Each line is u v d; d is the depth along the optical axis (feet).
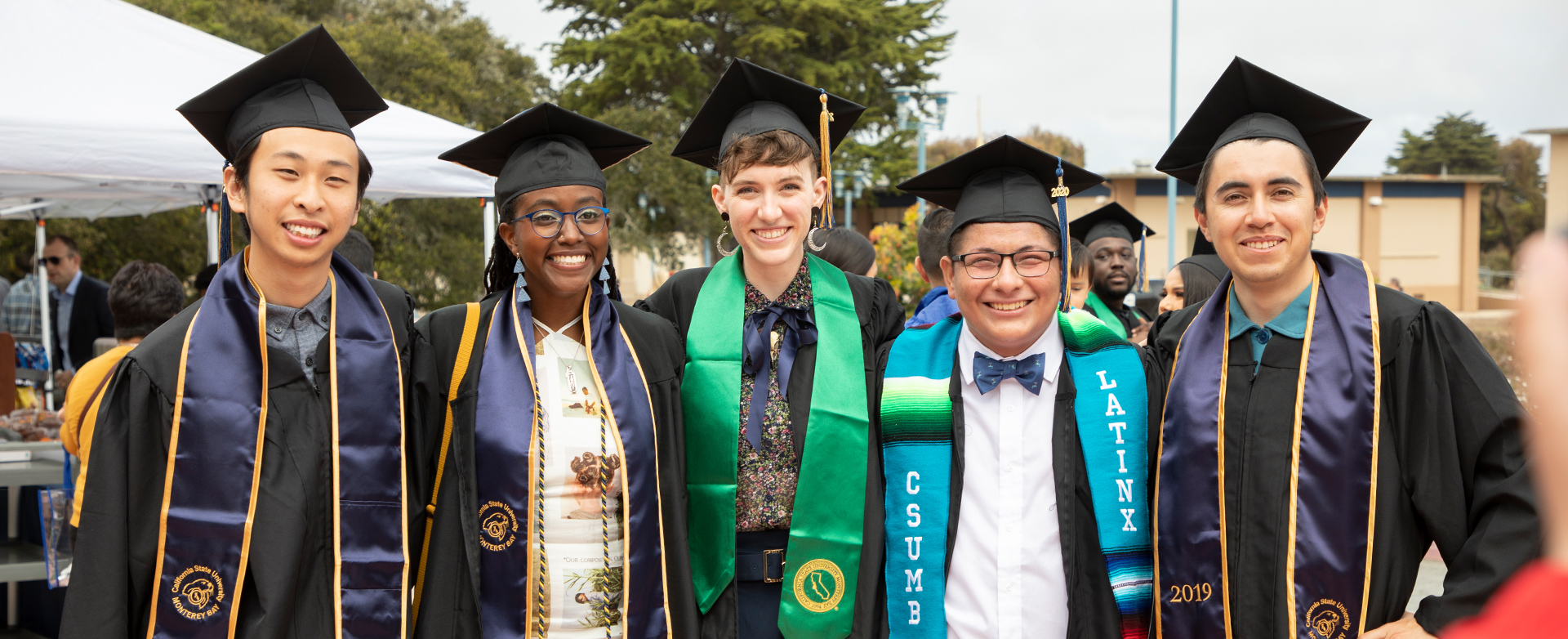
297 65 7.02
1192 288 13.29
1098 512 7.70
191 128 15.42
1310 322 7.11
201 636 6.41
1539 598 2.32
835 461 8.02
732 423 8.03
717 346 8.25
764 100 8.71
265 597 6.43
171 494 6.46
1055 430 7.89
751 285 8.56
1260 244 6.99
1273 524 6.95
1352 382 6.89
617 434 7.59
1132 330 17.44
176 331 6.73
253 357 6.74
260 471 6.61
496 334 7.70
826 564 7.92
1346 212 92.79
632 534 7.52
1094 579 7.71
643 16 92.48
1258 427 7.14
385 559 6.98
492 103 85.81
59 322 26.02
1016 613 7.68
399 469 7.14
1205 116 7.79
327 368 7.05
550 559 7.41
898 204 107.14
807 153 8.24
